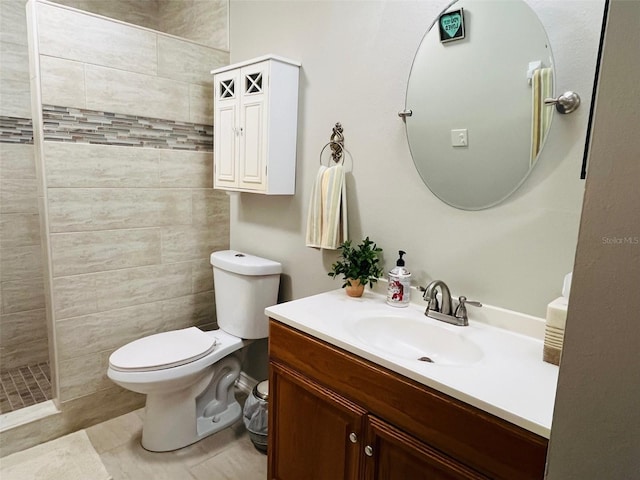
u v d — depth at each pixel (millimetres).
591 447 500
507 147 1299
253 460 1893
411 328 1418
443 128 1440
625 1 436
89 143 1941
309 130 1916
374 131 1654
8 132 2383
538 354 1170
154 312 2273
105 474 1776
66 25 1815
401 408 1097
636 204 439
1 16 2301
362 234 1744
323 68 1815
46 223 1871
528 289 1299
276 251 2180
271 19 2039
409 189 1565
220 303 2166
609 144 455
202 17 2514
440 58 1427
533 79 1228
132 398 2238
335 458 1306
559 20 1167
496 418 912
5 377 2469
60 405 2002
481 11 1320
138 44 2037
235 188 2092
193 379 1879
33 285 2576
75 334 2008
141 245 2178
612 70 449
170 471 1804
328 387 1297
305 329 1344
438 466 1026
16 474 1754
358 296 1648
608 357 475
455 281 1472
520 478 885
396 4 1534
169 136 2207
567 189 1193
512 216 1312
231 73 2029
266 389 1947
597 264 474
